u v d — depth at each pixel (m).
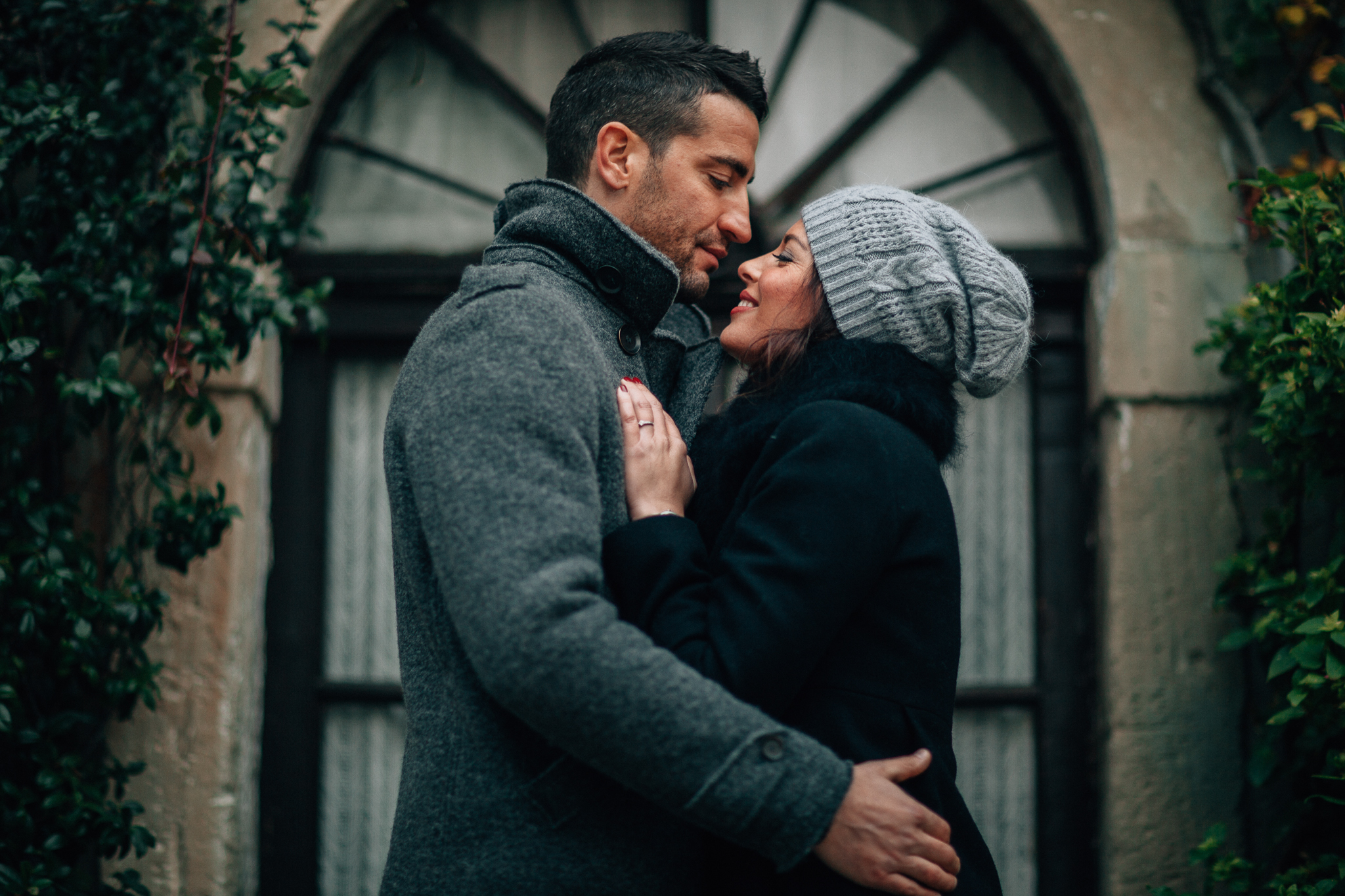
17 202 2.07
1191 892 2.27
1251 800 2.29
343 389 2.69
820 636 1.15
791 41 2.74
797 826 1.06
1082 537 2.56
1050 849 2.49
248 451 2.37
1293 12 2.36
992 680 2.59
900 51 2.73
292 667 2.57
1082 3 2.53
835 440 1.23
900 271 1.36
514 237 1.39
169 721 2.28
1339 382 1.83
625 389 1.33
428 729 1.23
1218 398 2.38
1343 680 1.86
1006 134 2.69
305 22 2.25
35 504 2.08
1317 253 1.97
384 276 2.67
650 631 1.17
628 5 2.76
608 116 1.42
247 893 2.37
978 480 2.65
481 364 1.16
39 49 2.15
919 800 1.21
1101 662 2.41
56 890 1.97
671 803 1.06
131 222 2.13
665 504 1.27
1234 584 2.21
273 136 2.41
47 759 2.03
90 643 2.03
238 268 2.15
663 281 1.36
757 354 1.44
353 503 2.66
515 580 1.04
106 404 2.05
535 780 1.17
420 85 2.73
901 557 1.24
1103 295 2.44
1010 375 1.40
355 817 2.57
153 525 2.23
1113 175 2.46
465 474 1.10
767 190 2.71
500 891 1.15
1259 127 2.46
